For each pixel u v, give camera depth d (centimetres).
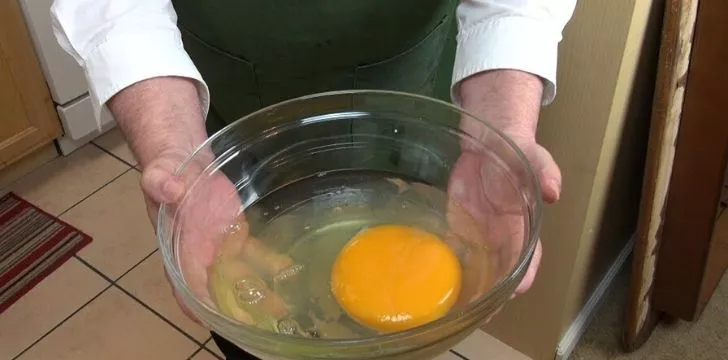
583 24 82
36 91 149
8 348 129
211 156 53
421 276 46
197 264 47
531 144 51
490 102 56
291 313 45
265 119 56
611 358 122
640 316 117
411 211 52
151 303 134
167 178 49
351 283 46
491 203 50
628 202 117
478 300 40
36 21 141
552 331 113
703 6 84
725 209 115
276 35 66
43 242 146
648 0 81
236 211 53
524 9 57
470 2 61
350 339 38
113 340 129
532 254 43
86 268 141
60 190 157
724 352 121
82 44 57
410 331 38
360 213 52
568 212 98
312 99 56
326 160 56
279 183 55
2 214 152
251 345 39
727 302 128
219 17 67
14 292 137
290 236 51
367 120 57
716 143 95
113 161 162
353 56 69
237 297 46
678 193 104
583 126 89
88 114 159
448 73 87
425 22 69
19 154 153
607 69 84
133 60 55
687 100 93
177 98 56
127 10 57
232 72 72
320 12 65
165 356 126
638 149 107
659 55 87
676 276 114
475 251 48
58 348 129
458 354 122
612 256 123
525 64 56
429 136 55
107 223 149
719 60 87
